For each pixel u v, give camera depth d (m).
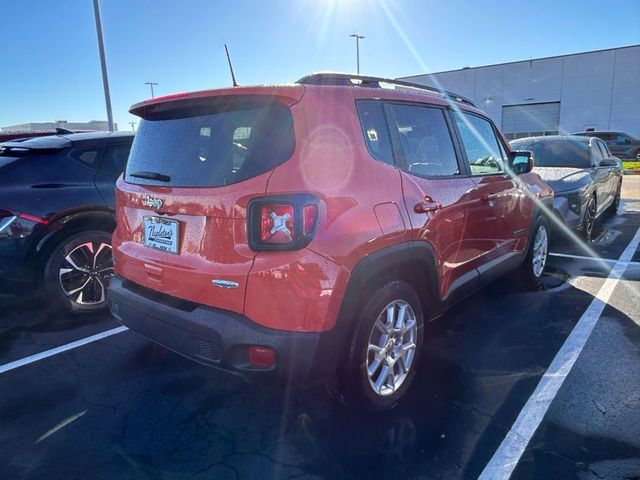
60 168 4.07
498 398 2.85
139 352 3.59
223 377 3.20
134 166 2.93
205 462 2.34
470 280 3.46
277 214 2.14
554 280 5.13
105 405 2.87
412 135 2.96
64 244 4.04
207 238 2.34
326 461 2.34
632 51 32.62
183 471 2.28
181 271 2.43
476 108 3.97
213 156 2.43
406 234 2.62
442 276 3.06
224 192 2.27
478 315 4.17
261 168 2.22
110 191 4.28
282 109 2.30
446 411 2.73
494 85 38.38
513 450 2.38
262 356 2.18
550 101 36.19
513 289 4.84
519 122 37.94
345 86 2.59
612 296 4.59
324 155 2.30
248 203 2.19
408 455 2.37
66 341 3.79
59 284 4.05
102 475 2.26
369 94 2.70
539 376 3.10
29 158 3.98
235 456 2.39
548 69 35.88
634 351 3.43
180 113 2.70
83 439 2.53
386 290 2.60
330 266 2.20
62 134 4.73
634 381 3.01
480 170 3.72
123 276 2.96
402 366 2.82
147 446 2.47
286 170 2.18
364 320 2.48
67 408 2.83
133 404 2.88
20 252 3.78
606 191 8.28
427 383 3.04
